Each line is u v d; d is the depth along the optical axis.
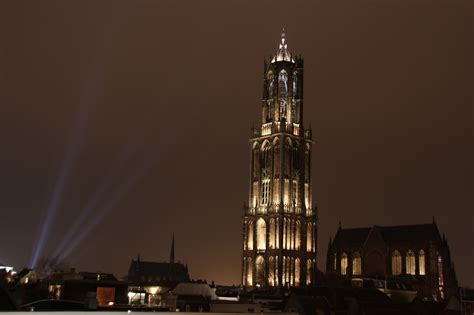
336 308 145.25
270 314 65.56
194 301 116.31
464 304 171.25
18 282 134.12
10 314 43.88
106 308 64.31
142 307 74.69
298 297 140.62
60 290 100.31
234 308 114.75
